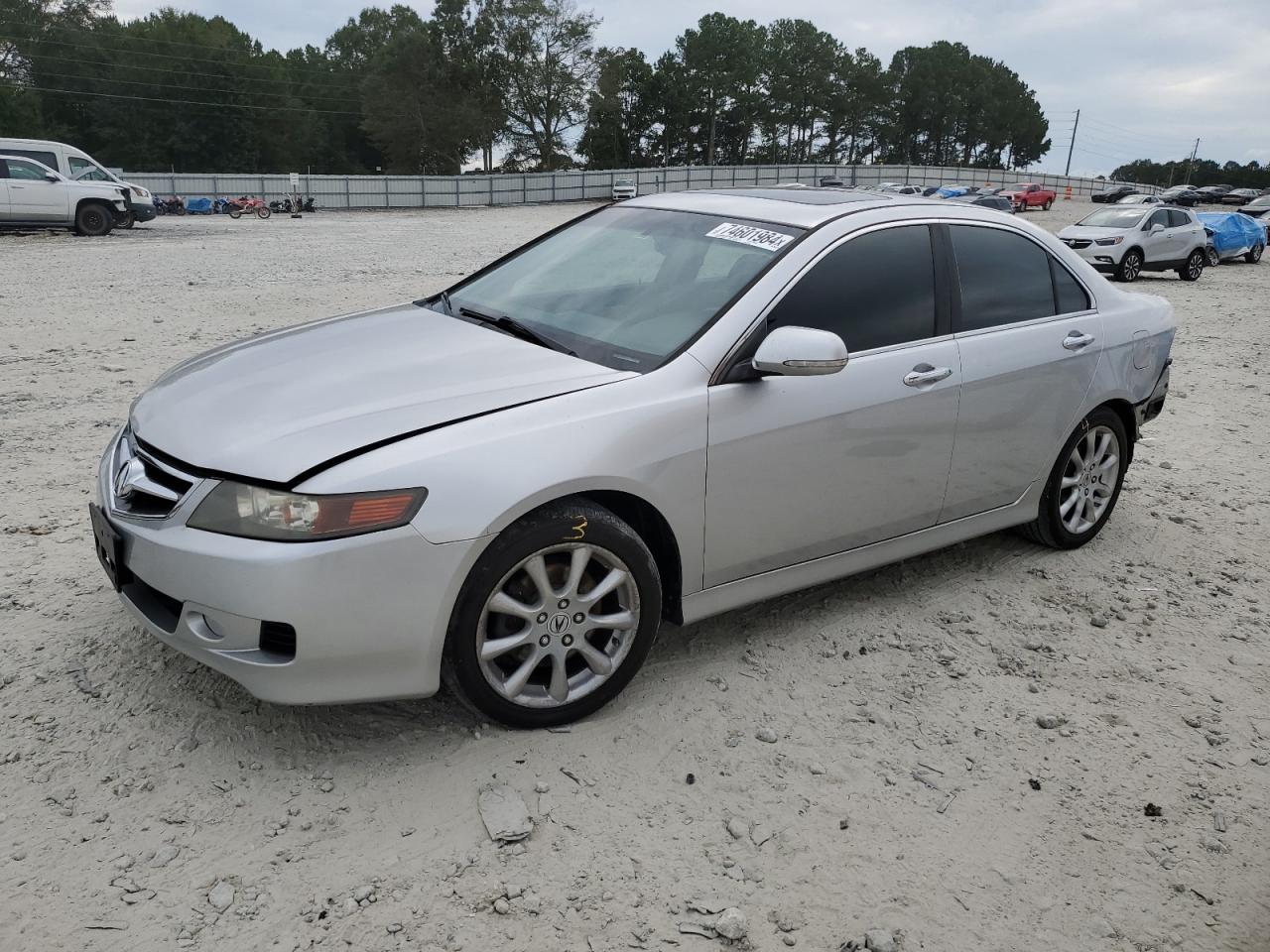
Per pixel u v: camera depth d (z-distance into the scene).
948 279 3.96
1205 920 2.52
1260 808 2.98
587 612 3.03
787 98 120.62
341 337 3.61
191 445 2.82
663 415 3.07
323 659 2.65
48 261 16.48
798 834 2.71
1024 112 145.62
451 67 90.12
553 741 3.02
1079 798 2.96
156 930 2.25
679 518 3.16
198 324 10.23
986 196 47.81
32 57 84.12
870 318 3.67
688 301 3.48
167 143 86.12
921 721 3.29
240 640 2.64
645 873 2.52
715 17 112.94
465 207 65.88
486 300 3.94
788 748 3.09
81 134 86.94
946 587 4.34
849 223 3.74
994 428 4.08
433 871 2.48
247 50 100.12
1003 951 2.37
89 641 3.46
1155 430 7.55
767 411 3.30
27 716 3.00
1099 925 2.48
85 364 8.07
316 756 2.89
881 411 3.62
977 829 2.79
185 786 2.73
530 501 2.79
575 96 92.75
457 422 2.84
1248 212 33.59
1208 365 10.55
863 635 3.84
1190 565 4.79
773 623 3.89
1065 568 4.62
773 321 3.39
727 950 2.30
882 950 2.32
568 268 3.98
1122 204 22.27
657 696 3.31
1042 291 4.38
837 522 3.64
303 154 96.25
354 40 111.62
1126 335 4.64
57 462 5.44
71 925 2.24
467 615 2.79
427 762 2.89
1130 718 3.42
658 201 4.35
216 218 41.88
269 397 3.03
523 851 2.56
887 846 2.69
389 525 2.63
